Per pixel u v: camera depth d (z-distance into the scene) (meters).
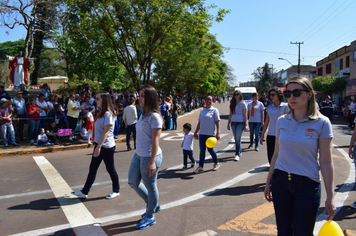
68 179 6.51
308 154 2.56
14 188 5.84
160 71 25.70
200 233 3.84
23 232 3.90
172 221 4.22
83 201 5.09
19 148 9.92
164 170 7.22
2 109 10.09
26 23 25.25
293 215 2.60
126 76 25.41
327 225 2.47
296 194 2.58
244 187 5.74
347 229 3.72
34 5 24.78
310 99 2.63
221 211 4.57
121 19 14.02
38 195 5.42
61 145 10.62
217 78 49.31
